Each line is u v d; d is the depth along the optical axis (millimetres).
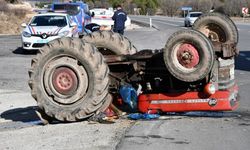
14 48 24438
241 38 30844
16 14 49125
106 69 8109
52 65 8195
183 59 7781
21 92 12188
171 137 7188
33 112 9844
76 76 8109
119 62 8438
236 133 7367
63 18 22484
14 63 18094
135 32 37469
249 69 15445
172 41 7801
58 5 29672
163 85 8336
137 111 8586
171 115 8430
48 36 21422
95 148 6738
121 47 9094
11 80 14094
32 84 8266
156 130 7566
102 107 8266
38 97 8234
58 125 8234
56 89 8188
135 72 8484
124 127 7801
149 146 6773
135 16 100750
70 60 8125
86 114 8148
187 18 51094
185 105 8070
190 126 7750
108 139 7160
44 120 8406
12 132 7969
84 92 8133
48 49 8180
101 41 9125
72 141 7148
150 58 8328
